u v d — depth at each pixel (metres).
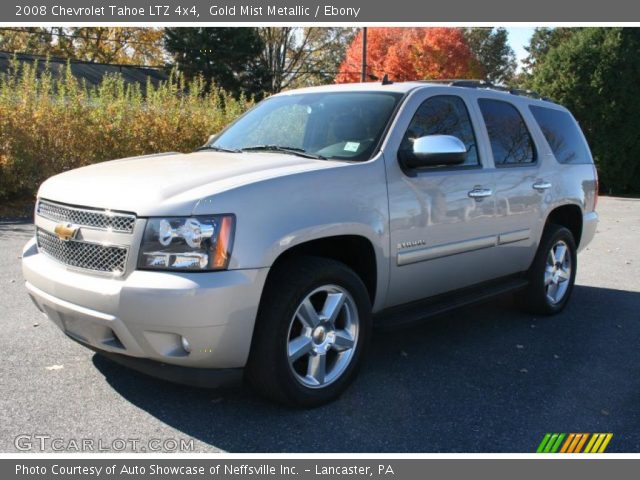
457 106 4.61
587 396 3.86
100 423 3.26
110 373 3.87
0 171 11.30
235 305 3.05
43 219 3.62
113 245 3.13
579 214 5.94
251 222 3.13
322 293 3.57
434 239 4.17
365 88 4.51
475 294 4.78
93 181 3.46
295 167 3.56
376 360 4.36
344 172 3.62
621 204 17.88
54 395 3.55
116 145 12.73
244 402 3.57
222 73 35.94
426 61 29.92
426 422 3.42
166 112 13.64
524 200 5.01
